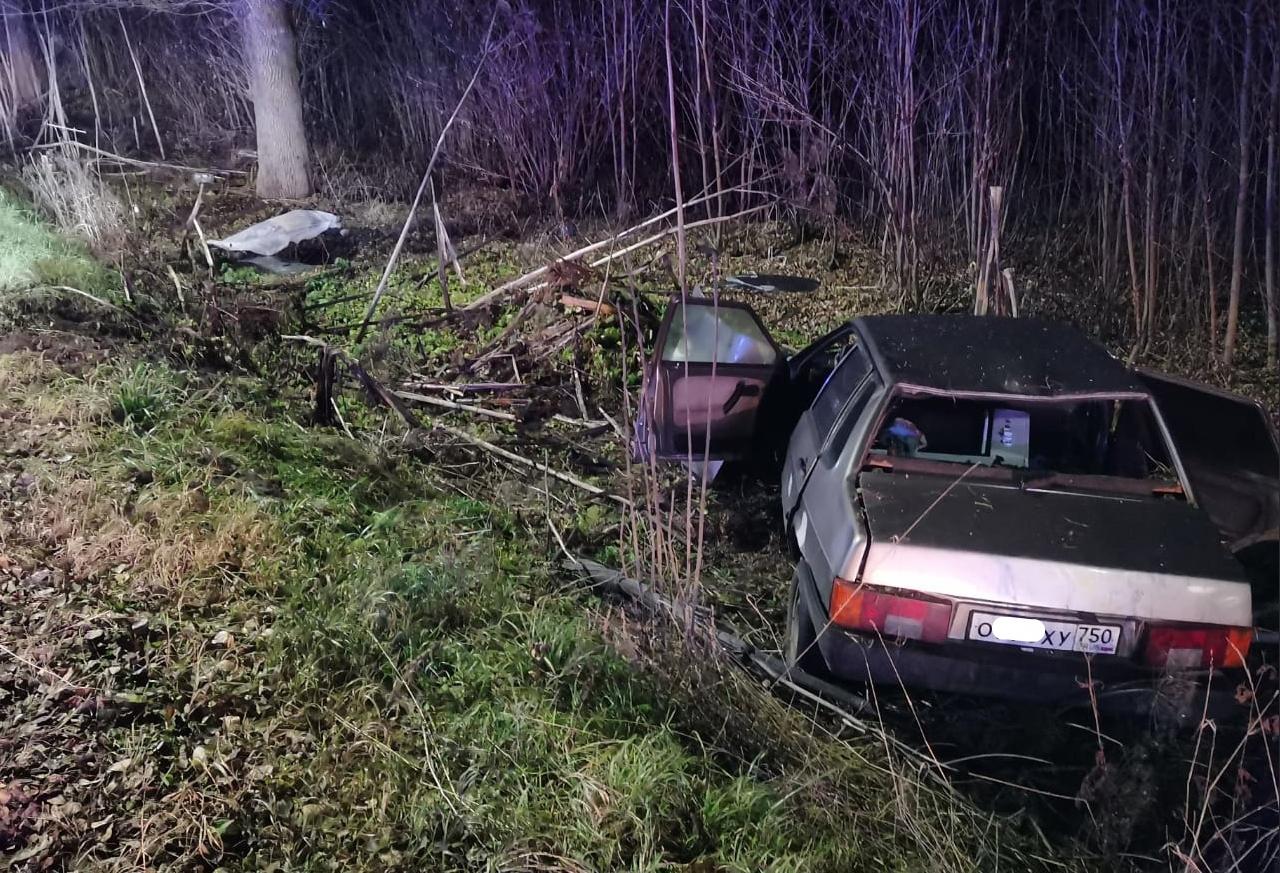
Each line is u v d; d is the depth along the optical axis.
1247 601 3.05
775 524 4.69
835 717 3.37
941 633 3.08
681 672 3.34
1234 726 3.19
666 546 4.03
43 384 5.05
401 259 8.80
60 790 2.71
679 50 10.16
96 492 4.07
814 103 9.82
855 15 8.89
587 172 10.74
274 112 10.08
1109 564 3.08
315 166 10.99
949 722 3.41
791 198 9.25
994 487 3.44
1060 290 7.94
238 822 2.70
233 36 11.86
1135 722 3.20
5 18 11.34
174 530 3.88
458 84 10.75
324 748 2.97
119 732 2.93
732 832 2.80
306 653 3.32
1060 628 3.04
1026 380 3.71
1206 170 6.97
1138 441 3.75
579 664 3.36
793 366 4.88
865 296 8.21
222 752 2.91
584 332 6.68
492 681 3.30
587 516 4.78
